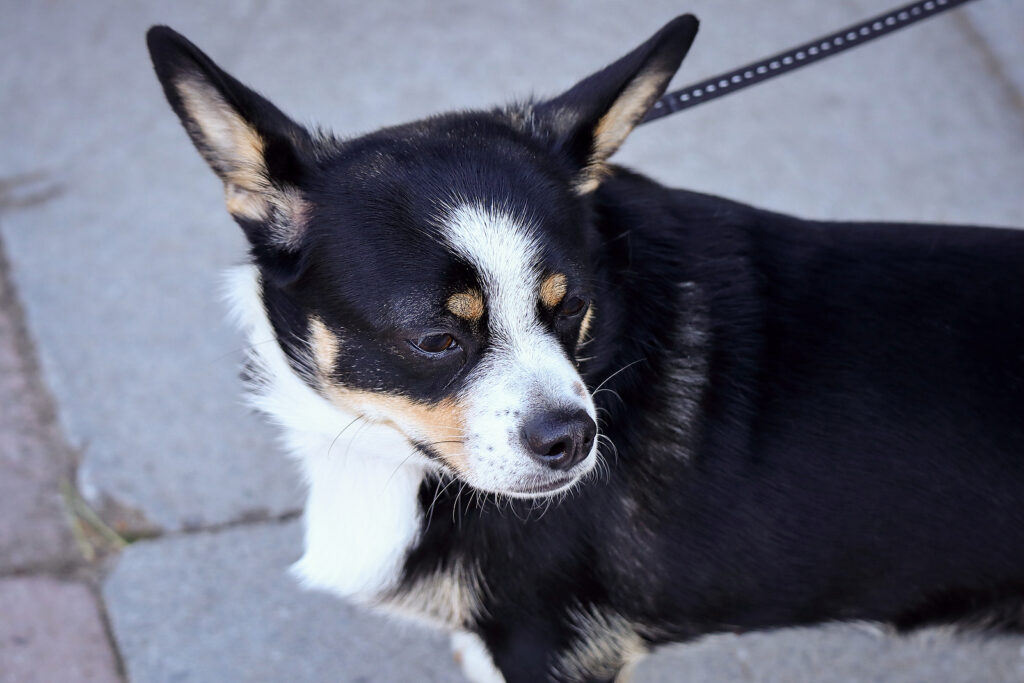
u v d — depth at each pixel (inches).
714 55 49.0
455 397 27.4
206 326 39.9
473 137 28.1
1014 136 46.4
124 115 46.4
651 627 29.5
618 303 28.3
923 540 28.1
